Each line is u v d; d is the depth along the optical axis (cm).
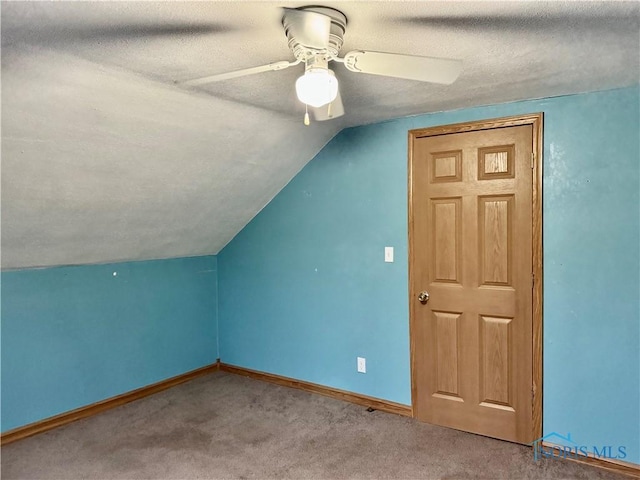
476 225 274
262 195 357
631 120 232
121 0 134
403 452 256
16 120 192
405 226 300
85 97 198
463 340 281
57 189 239
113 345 330
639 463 233
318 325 347
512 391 266
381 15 151
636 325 233
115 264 331
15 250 263
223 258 409
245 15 148
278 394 350
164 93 215
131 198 279
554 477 230
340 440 271
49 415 292
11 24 147
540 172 253
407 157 297
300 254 355
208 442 271
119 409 324
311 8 145
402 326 304
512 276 264
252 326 390
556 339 253
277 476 233
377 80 219
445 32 166
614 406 239
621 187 235
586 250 244
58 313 297
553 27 162
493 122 265
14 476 233
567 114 246
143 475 235
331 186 335
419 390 298
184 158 271
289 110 262
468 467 240
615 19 155
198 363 397
